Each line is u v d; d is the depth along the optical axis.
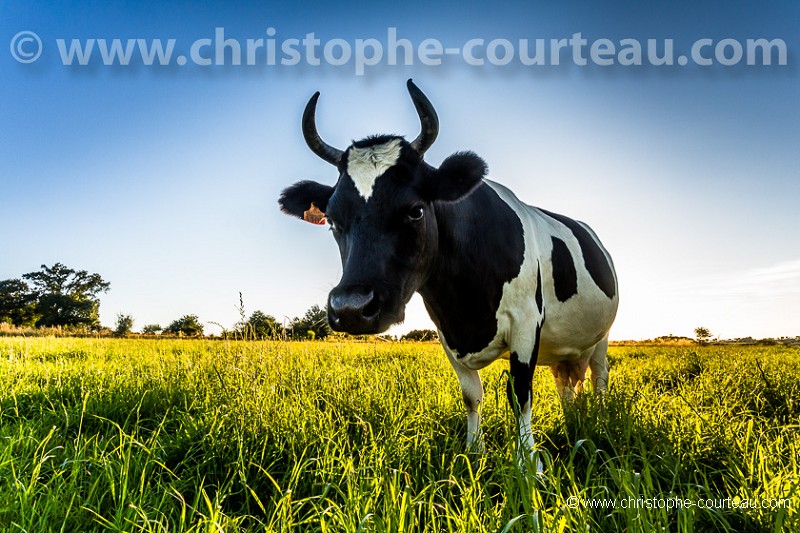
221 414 4.54
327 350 10.10
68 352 11.61
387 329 3.70
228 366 5.71
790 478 3.09
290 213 4.72
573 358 5.95
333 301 3.58
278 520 2.82
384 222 3.84
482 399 4.85
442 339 4.88
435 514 2.93
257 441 4.05
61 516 2.83
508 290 4.66
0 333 23.72
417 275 4.05
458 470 3.63
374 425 4.66
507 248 4.68
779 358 11.21
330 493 3.42
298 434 4.09
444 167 4.00
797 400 5.75
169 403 5.49
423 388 6.28
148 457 3.53
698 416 4.24
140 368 7.80
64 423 4.86
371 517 2.62
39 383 6.77
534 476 2.86
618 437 4.12
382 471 3.05
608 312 6.13
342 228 3.97
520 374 4.63
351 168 3.98
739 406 5.73
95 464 3.40
